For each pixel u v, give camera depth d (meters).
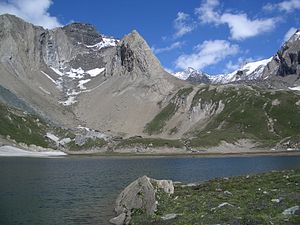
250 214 39.69
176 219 42.16
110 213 55.59
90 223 49.56
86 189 83.50
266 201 45.62
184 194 59.62
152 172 134.38
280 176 70.94
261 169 140.38
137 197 51.62
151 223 42.84
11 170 138.50
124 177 114.06
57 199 68.88
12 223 49.72
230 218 38.66
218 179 78.81
